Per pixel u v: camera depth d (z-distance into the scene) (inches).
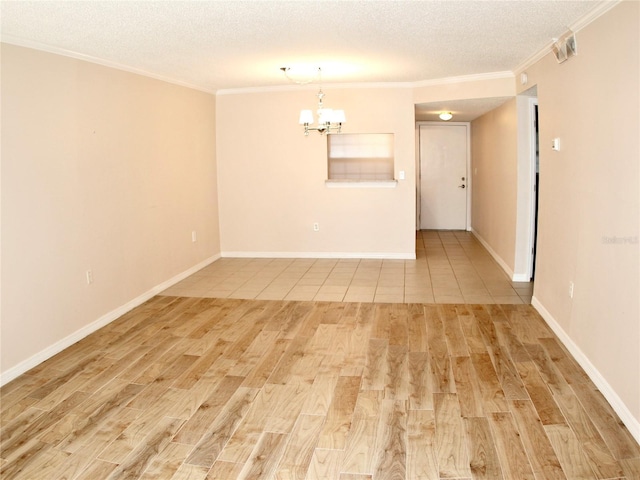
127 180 179.5
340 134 259.1
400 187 251.4
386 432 100.9
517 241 207.6
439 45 153.8
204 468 90.6
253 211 263.1
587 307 124.0
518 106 200.4
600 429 99.7
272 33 135.9
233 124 256.4
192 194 232.8
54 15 114.2
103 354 143.0
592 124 120.3
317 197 257.4
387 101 241.8
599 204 116.1
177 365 135.0
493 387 118.3
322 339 151.2
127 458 94.1
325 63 181.0
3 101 126.0
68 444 99.0
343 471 88.9
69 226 149.9
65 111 147.7
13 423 107.0
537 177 203.0
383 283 211.5
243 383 123.9
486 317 166.4
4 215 126.4
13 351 129.3
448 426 102.3
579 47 128.8
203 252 246.8
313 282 215.6
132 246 183.3
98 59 160.9
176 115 215.6
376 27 131.3
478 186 305.7
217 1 107.4
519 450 93.6
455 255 263.9
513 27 132.7
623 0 102.0
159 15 116.6
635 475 85.6
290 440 99.0
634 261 97.3
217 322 167.9
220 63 177.8
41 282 138.9
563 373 124.7
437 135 338.3
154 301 192.5
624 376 101.8
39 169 137.9
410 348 142.7
